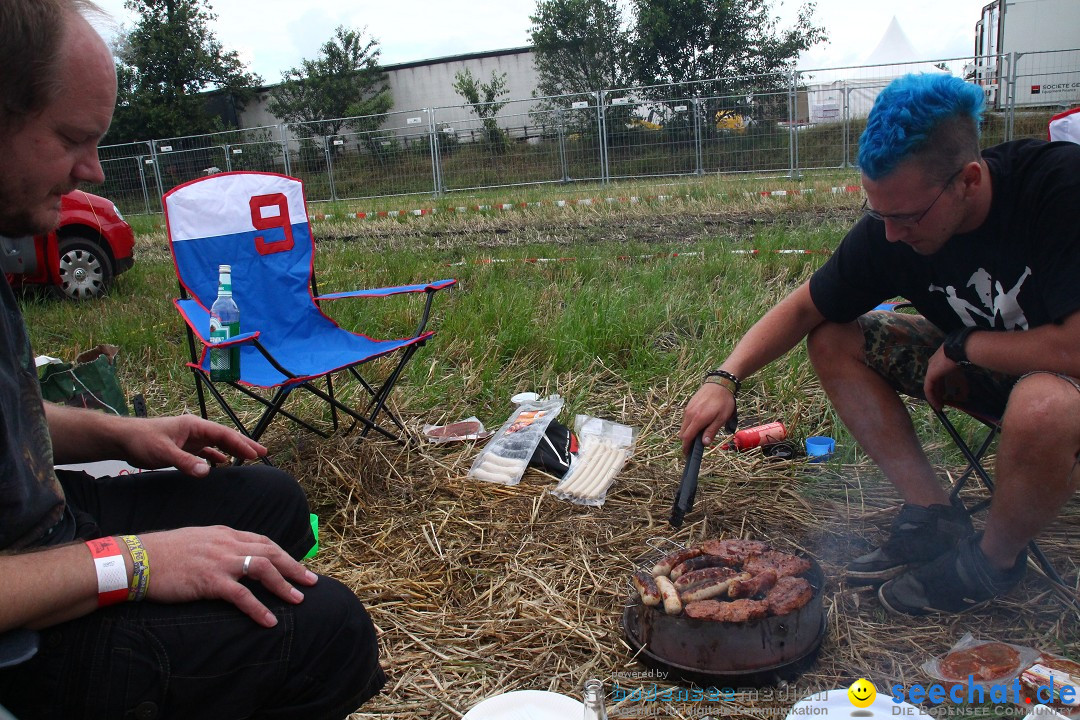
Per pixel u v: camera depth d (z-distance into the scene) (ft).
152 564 4.53
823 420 11.21
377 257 24.84
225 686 4.58
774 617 6.20
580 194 45.55
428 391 12.76
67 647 4.37
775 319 8.15
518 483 9.91
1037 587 7.33
